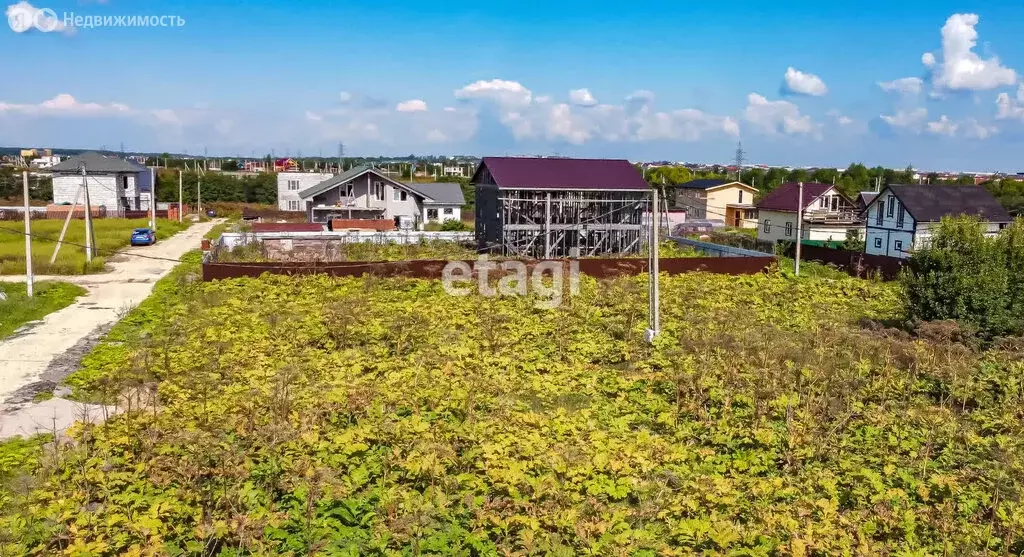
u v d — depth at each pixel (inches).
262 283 876.6
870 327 719.7
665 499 330.3
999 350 606.9
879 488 337.4
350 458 355.9
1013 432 430.6
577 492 326.6
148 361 533.6
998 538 307.0
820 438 405.7
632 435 410.9
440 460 347.6
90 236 1204.5
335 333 617.3
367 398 437.4
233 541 287.7
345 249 1252.5
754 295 869.8
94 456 358.0
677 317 733.3
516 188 1267.2
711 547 296.7
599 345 616.7
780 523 303.4
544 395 479.8
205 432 377.4
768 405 454.0
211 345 580.1
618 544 282.4
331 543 284.5
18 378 534.3
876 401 490.3
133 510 298.0
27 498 313.3
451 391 461.7
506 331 644.7
